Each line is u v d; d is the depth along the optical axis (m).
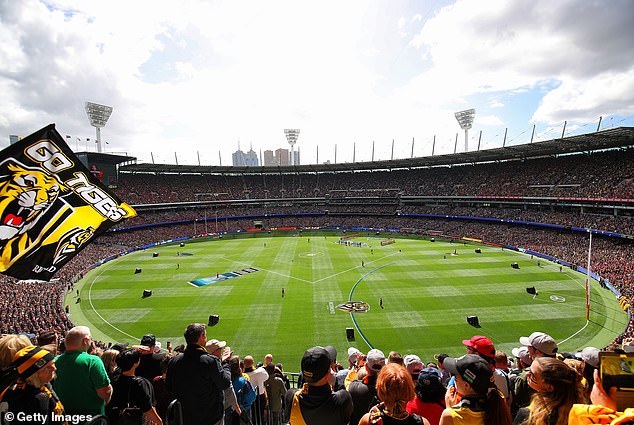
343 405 5.11
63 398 5.61
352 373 11.06
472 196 98.38
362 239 88.50
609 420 3.37
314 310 37.72
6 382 4.42
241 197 126.12
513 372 9.90
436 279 48.53
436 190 111.38
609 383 3.80
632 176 69.69
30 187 6.30
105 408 6.32
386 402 4.43
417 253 68.06
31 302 36.56
